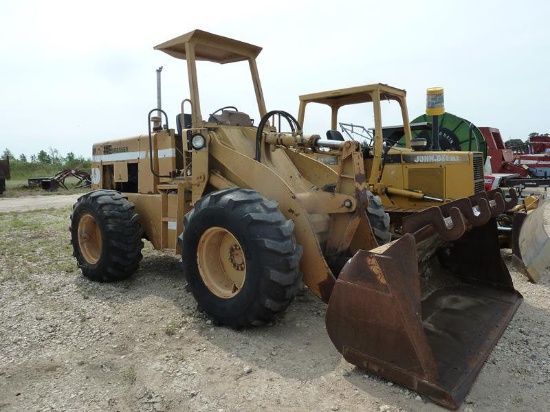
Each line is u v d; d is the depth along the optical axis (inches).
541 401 98.7
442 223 109.7
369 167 269.0
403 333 96.5
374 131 259.8
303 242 131.6
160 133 190.7
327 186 154.6
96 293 171.0
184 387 103.3
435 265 150.3
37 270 203.2
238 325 131.3
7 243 267.9
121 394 101.3
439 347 111.2
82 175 880.9
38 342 128.0
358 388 101.8
